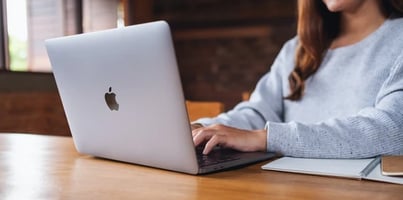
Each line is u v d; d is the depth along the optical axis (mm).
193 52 5051
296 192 599
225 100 4859
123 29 658
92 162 822
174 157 695
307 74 1229
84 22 3496
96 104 781
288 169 729
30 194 592
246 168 764
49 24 3150
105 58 709
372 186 630
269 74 1381
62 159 858
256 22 4703
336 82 1174
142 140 726
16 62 2902
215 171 721
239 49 4828
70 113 866
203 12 4949
